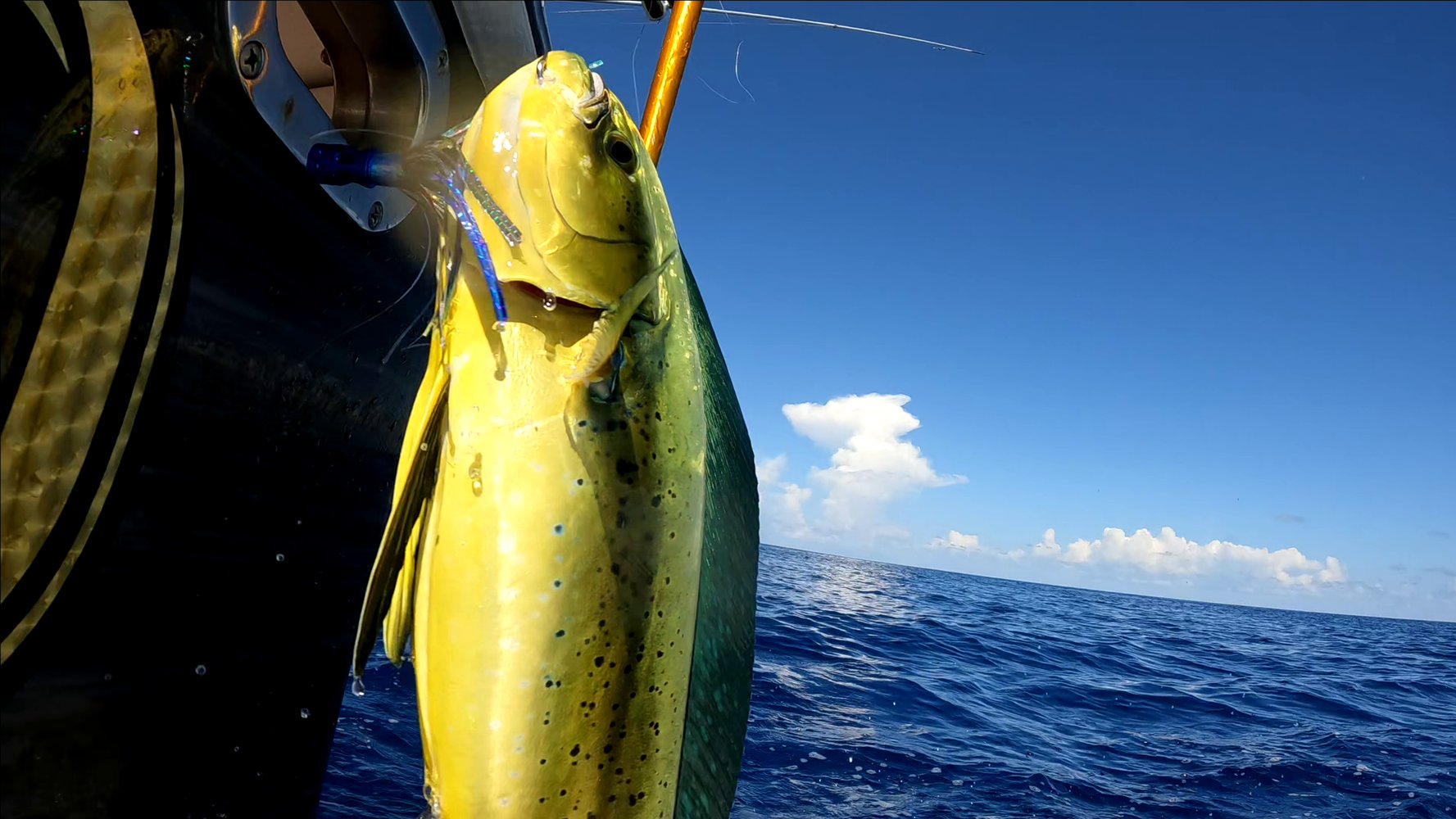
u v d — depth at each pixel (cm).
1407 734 1448
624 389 169
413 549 149
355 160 138
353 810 461
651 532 169
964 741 990
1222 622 5288
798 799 696
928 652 1781
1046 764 938
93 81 105
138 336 115
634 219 172
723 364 204
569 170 161
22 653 108
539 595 153
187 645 135
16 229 99
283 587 160
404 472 146
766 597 2514
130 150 110
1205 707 1528
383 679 761
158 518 125
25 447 104
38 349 104
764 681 1128
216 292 128
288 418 153
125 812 126
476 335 155
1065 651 2234
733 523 193
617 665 163
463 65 160
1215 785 945
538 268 156
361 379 175
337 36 143
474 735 148
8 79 96
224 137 122
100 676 119
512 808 151
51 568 109
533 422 156
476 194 146
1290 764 1084
